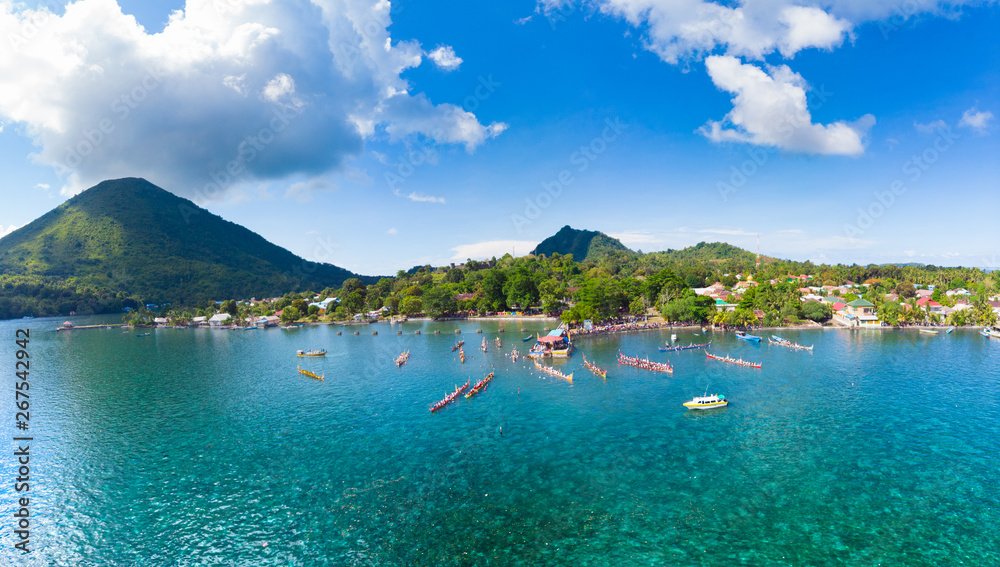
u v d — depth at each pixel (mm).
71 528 53375
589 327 192750
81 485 63469
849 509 53312
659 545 47656
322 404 98500
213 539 50625
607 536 49406
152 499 59438
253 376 129000
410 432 80062
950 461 64188
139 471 67438
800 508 53750
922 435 73312
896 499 55125
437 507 55875
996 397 91688
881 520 51094
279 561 46688
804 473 61812
